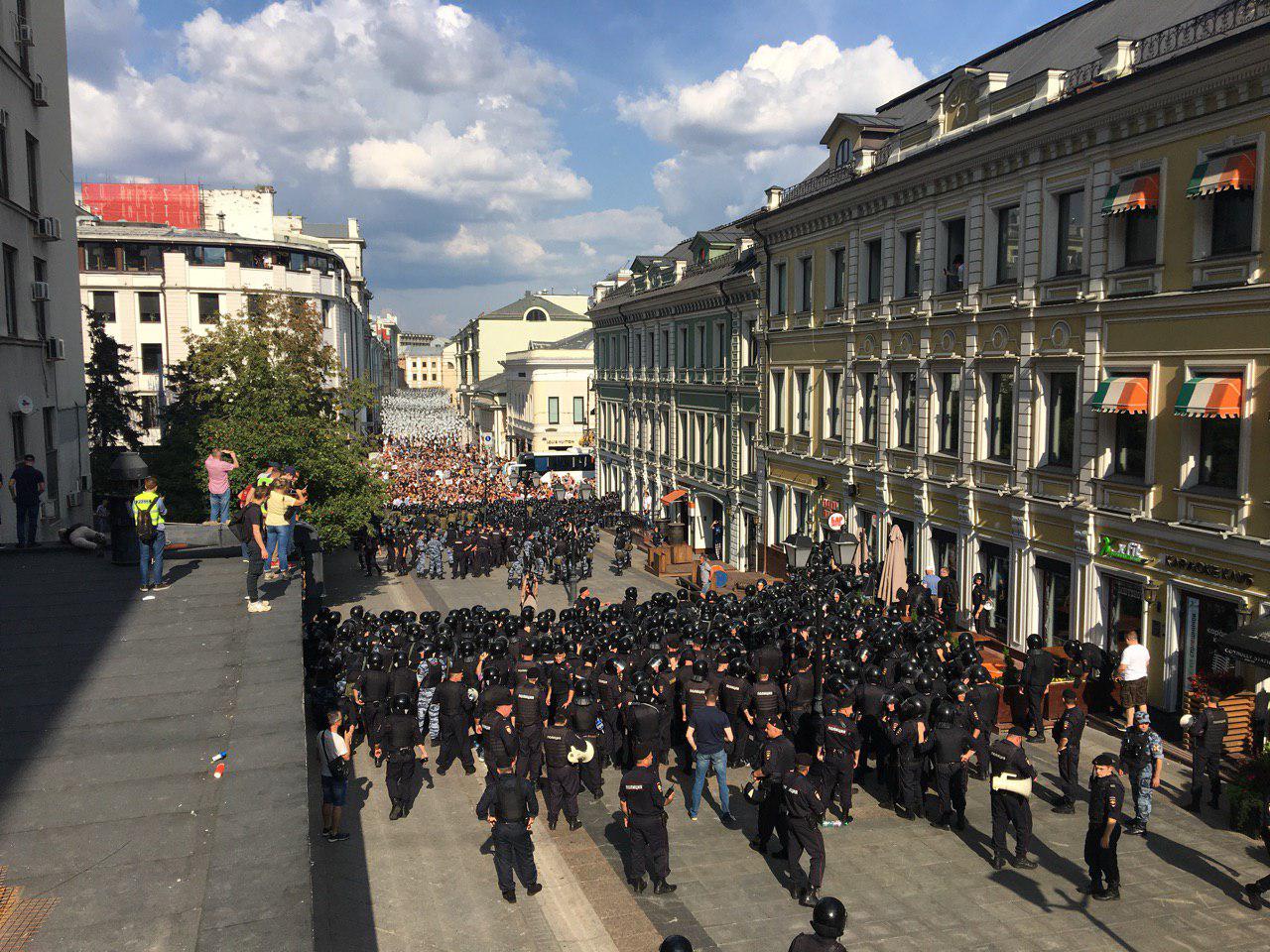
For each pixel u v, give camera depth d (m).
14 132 21.95
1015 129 19.84
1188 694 15.76
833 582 23.05
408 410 137.62
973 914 9.98
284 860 6.68
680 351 43.34
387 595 32.88
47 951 5.68
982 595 21.25
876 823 12.43
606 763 15.39
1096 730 16.70
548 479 63.31
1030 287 20.16
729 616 19.62
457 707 14.46
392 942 9.50
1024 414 20.48
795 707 14.20
